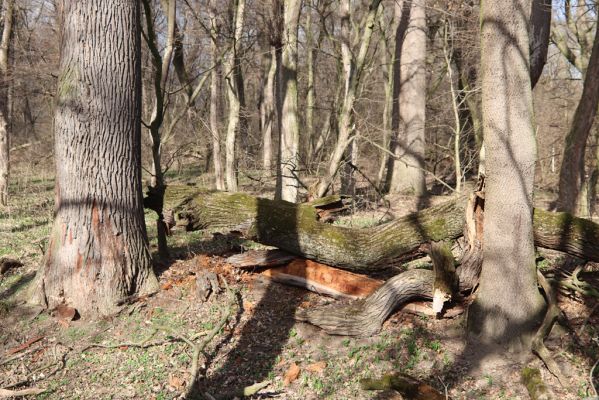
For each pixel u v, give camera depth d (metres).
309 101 21.92
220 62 14.96
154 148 9.03
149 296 7.00
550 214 6.42
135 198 7.03
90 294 6.65
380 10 19.42
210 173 20.81
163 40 17.92
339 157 10.34
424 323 6.48
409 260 7.18
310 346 6.29
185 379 5.66
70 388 5.54
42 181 18.83
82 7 6.47
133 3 6.90
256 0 14.35
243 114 18.44
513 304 5.90
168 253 8.15
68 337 6.30
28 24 18.73
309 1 19.58
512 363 5.72
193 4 14.84
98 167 6.64
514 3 5.54
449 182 18.69
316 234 7.02
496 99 5.73
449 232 6.76
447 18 13.01
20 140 26.39
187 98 17.45
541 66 8.80
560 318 6.08
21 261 8.98
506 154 5.77
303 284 7.21
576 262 7.48
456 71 17.17
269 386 5.64
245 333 6.46
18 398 5.35
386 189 17.00
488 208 6.00
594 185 16.56
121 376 5.72
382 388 5.45
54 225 6.83
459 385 5.52
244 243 9.61
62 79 6.57
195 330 6.42
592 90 12.78
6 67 14.73
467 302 6.59
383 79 21.09
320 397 5.46
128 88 6.86
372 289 6.95
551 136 20.03
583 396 5.12
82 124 6.54
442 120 17.19
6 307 6.65
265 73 23.20
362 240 7.00
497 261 5.95
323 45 25.09
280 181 12.63
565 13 17.86
